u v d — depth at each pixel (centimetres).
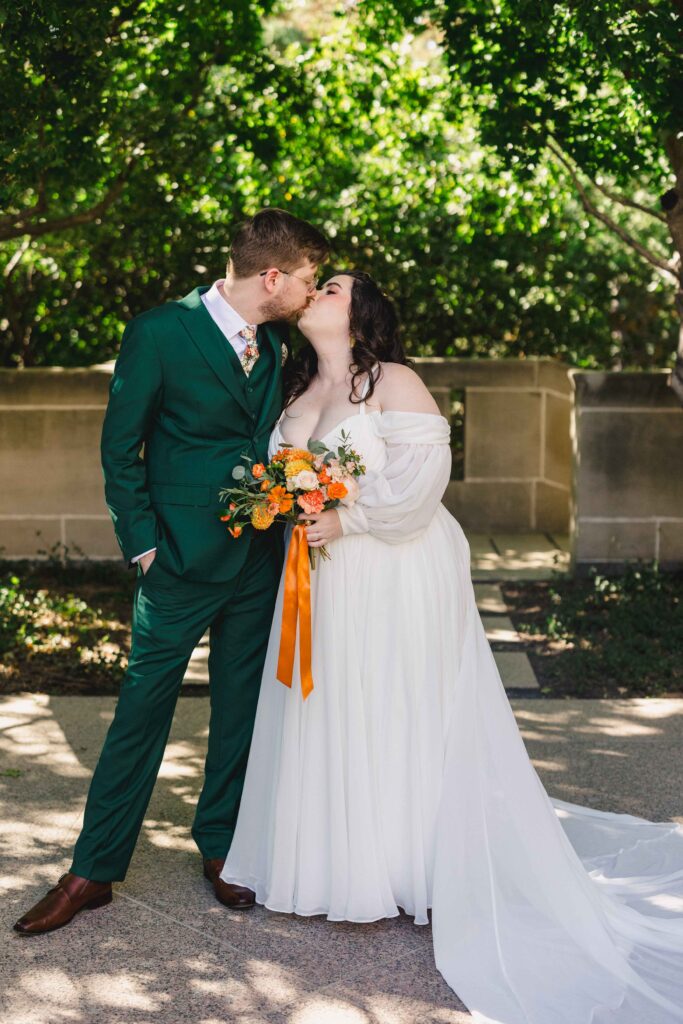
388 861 303
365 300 311
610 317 901
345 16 697
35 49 497
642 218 902
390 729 300
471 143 749
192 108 636
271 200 786
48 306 873
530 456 823
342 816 299
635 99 546
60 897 305
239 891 315
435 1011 266
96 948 293
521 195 743
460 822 299
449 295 872
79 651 539
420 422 301
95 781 311
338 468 295
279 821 304
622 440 686
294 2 737
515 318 888
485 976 279
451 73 578
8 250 838
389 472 301
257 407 314
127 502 304
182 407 306
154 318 303
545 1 463
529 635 580
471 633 316
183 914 311
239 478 298
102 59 551
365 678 299
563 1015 263
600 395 684
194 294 312
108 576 696
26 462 716
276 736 312
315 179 782
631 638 551
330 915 302
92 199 729
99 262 850
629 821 363
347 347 314
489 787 305
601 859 339
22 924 298
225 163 716
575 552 695
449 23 562
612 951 287
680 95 498
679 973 282
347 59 715
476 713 309
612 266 887
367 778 299
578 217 869
